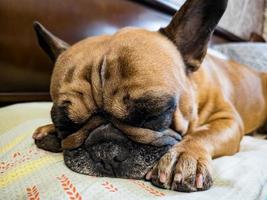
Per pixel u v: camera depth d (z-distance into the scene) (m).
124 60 0.27
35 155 0.30
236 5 0.97
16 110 0.45
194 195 0.23
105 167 0.26
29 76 0.54
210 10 0.33
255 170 0.27
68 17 0.55
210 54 0.53
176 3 0.74
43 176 0.25
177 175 0.24
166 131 0.27
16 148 0.33
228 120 0.37
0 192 0.25
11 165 0.29
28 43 0.53
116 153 0.25
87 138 0.27
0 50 0.51
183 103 0.29
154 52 0.29
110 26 0.60
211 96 0.40
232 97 0.48
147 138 0.26
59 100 0.28
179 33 0.33
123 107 0.26
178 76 0.29
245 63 0.71
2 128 0.41
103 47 0.30
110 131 0.26
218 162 0.29
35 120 0.41
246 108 0.53
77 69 0.29
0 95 0.52
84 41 0.33
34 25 0.40
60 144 0.32
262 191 0.24
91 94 0.27
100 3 0.59
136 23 0.64
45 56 0.55
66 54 0.32
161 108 0.26
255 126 0.57
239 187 0.24
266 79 0.60
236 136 0.35
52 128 0.33
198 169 0.25
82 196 0.21
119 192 0.22
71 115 0.28
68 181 0.24
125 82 0.26
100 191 0.22
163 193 0.23
